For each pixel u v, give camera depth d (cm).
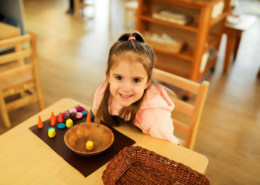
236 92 269
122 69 83
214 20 232
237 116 233
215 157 186
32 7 496
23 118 214
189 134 131
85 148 94
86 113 112
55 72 286
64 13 477
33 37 174
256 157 189
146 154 85
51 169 85
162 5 248
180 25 227
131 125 106
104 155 91
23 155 90
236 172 175
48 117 110
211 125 219
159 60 276
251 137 208
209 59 287
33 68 190
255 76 303
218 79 291
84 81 273
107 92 105
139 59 82
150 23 265
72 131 95
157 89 103
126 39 92
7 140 96
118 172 81
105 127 95
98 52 339
